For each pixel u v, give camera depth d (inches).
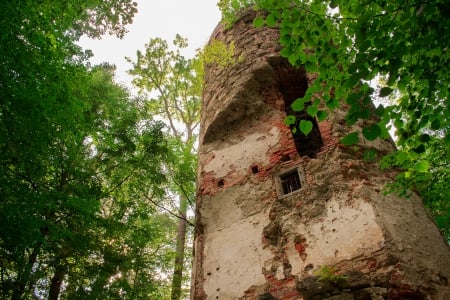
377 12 178.7
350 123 169.6
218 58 392.8
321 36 196.2
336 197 251.6
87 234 387.9
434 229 254.1
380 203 241.1
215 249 282.0
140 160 458.0
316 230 244.7
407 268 207.0
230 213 294.2
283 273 240.2
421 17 162.6
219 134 354.9
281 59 357.7
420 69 177.6
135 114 485.7
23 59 259.3
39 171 323.3
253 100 346.0
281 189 283.3
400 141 192.2
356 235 227.5
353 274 210.2
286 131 313.3
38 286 338.6
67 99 314.3
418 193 283.7
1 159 273.0
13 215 256.1
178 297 482.9
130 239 442.6
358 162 270.1
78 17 312.8
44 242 277.0
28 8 258.5
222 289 258.5
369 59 167.3
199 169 348.8
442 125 207.0
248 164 313.6
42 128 286.4
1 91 246.8
